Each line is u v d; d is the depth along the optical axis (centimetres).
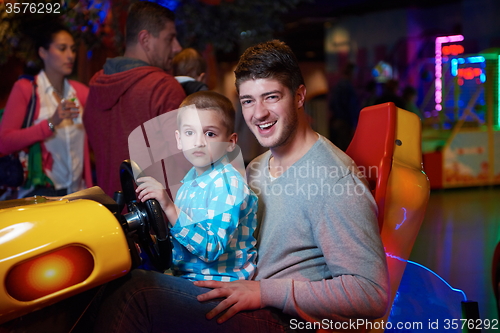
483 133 682
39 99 261
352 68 771
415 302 161
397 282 148
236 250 137
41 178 257
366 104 766
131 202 141
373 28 1001
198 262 138
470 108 700
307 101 1038
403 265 149
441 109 770
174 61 268
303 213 133
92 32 366
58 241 106
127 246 115
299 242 135
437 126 751
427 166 656
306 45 1119
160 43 211
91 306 132
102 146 208
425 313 158
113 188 201
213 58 489
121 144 195
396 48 974
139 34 208
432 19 945
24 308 103
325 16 949
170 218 131
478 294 280
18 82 260
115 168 199
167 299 125
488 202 573
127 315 123
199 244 128
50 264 106
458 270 328
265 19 485
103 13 374
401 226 147
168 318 126
